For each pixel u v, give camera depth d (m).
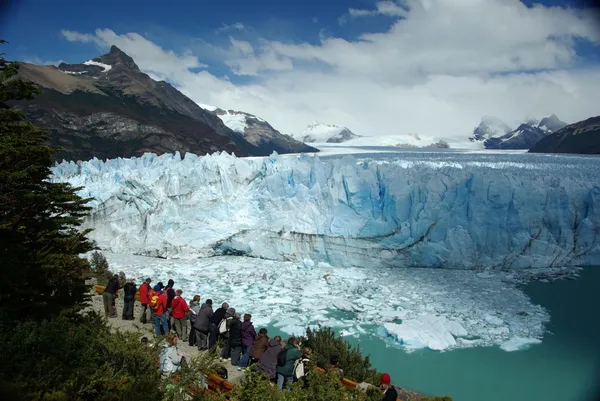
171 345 8.23
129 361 6.55
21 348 5.68
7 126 8.93
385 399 6.84
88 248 9.77
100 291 14.45
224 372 8.38
